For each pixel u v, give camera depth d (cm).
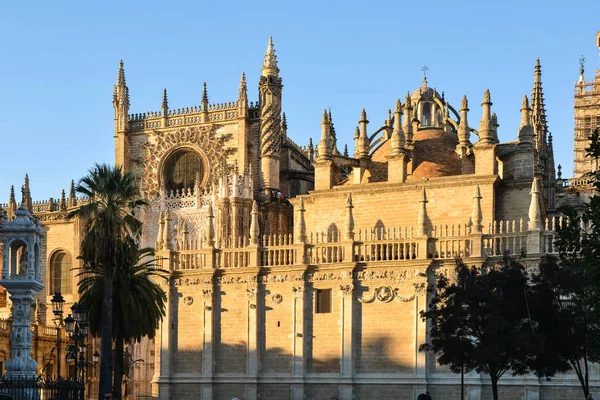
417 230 6769
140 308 6303
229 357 7162
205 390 7138
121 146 9800
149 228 9306
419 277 6625
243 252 7275
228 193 8756
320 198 7812
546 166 9312
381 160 8312
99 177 6075
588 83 14812
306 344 6938
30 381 4497
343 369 6762
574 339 4747
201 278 7319
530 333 4656
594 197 2834
